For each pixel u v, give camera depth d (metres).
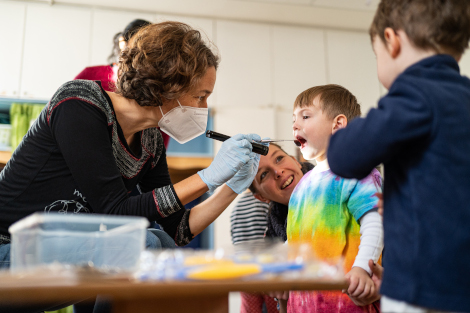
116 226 0.73
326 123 1.36
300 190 1.35
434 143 0.70
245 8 3.51
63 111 1.16
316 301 1.18
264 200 1.72
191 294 0.59
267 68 3.65
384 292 0.72
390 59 0.83
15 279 0.60
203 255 0.72
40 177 1.17
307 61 3.74
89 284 0.58
